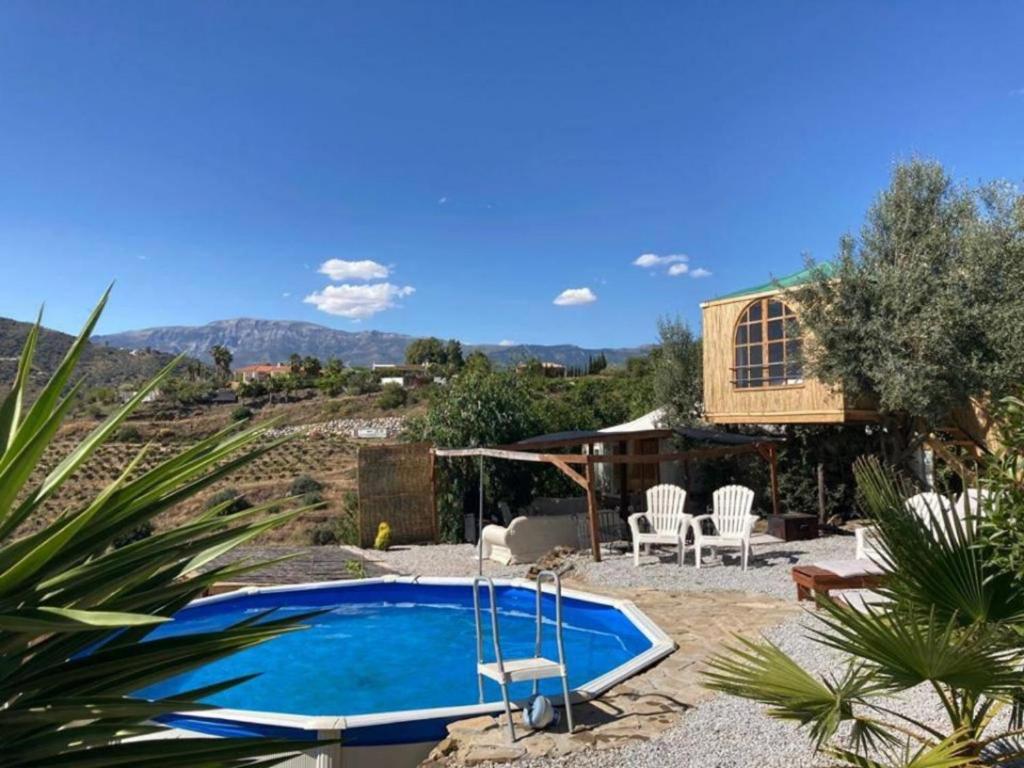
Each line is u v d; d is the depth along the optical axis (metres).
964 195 13.91
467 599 12.45
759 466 18.92
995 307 12.80
